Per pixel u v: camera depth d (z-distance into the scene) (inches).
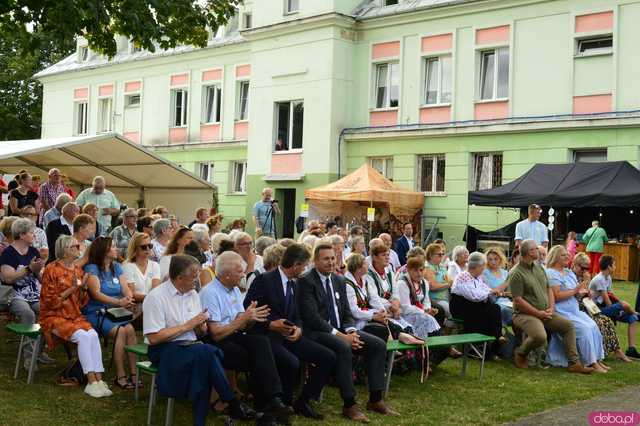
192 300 257.3
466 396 306.3
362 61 987.9
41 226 534.3
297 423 258.5
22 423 244.1
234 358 256.7
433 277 402.0
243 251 336.2
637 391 324.2
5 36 485.4
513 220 841.5
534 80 839.1
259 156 1059.3
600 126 783.7
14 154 567.5
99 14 442.0
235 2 559.5
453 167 900.0
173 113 1262.3
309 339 277.1
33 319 321.1
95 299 301.7
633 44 770.2
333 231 552.1
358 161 984.3
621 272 749.9
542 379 343.0
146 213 462.6
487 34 877.2
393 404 290.0
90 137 614.5
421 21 930.7
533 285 370.3
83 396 277.1
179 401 279.0
